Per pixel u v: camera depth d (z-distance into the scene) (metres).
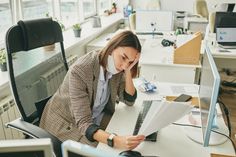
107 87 1.49
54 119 1.44
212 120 1.12
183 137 1.27
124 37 1.30
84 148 0.54
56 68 1.74
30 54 1.52
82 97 1.32
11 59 1.33
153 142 1.23
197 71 2.53
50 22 1.58
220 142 1.21
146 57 2.72
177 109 1.13
